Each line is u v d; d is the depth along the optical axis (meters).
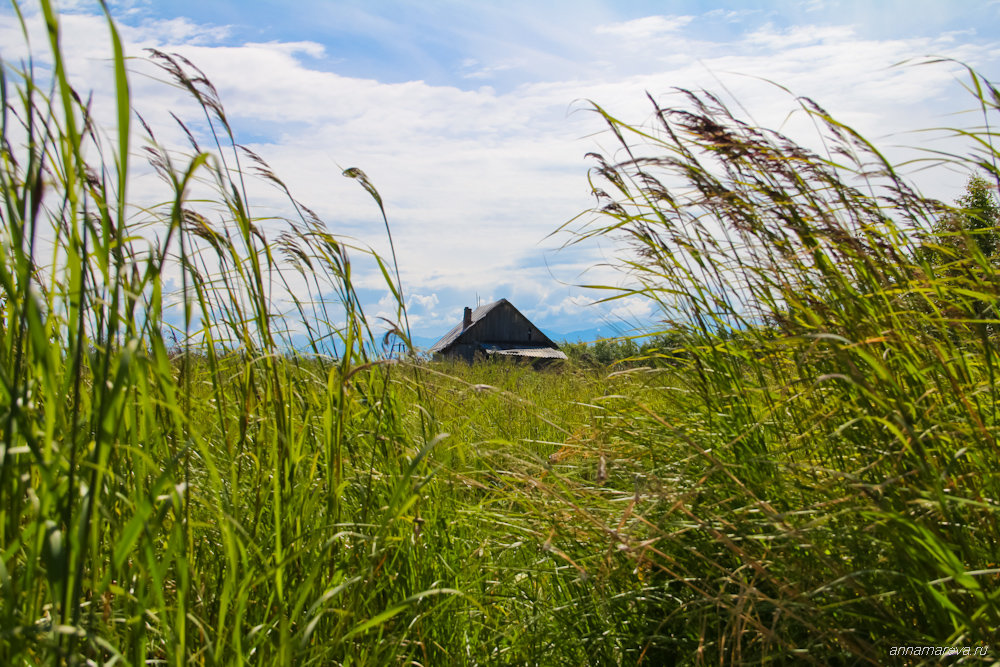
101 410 1.20
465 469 2.90
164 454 1.83
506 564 2.64
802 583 1.88
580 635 2.30
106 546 1.70
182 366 2.00
